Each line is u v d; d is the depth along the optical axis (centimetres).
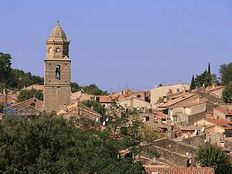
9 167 12475
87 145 12344
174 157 15200
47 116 13912
